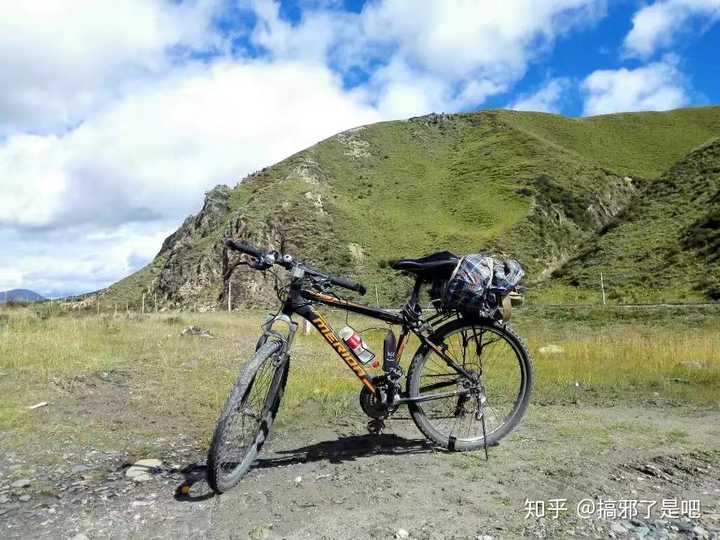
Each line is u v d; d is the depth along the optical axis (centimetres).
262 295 5769
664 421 550
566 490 354
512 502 334
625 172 9131
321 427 511
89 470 396
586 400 649
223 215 7962
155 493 355
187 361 828
